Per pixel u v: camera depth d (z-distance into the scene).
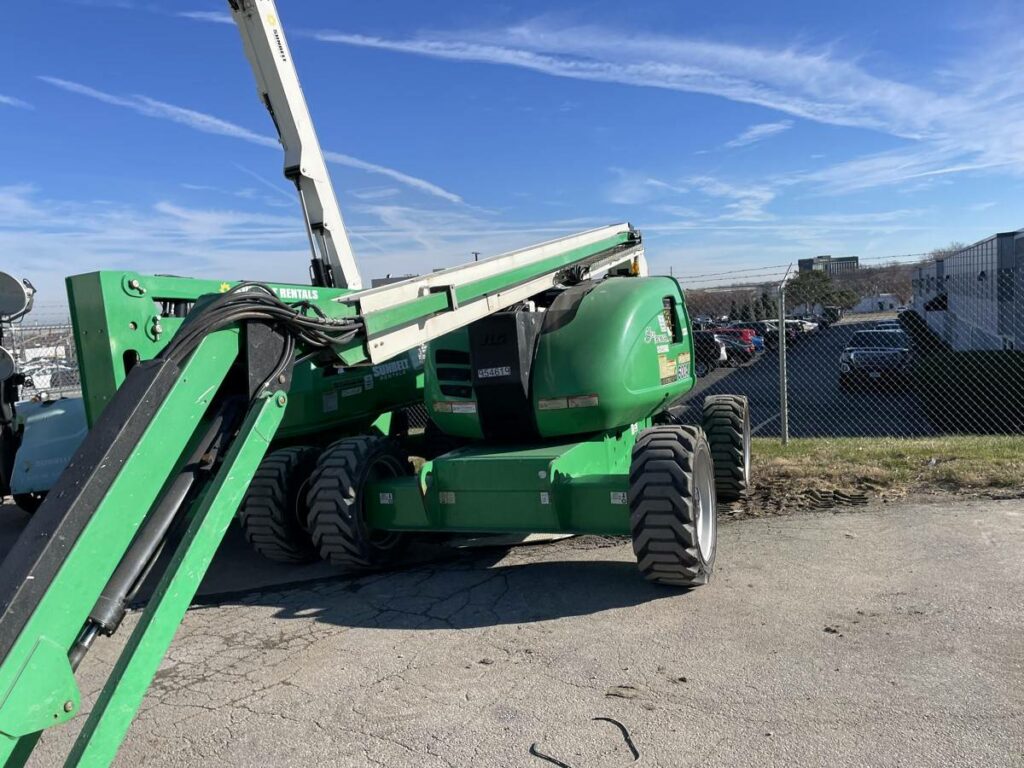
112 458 2.55
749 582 5.02
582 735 3.36
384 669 4.14
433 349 5.94
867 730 3.25
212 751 3.45
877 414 14.40
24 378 7.86
